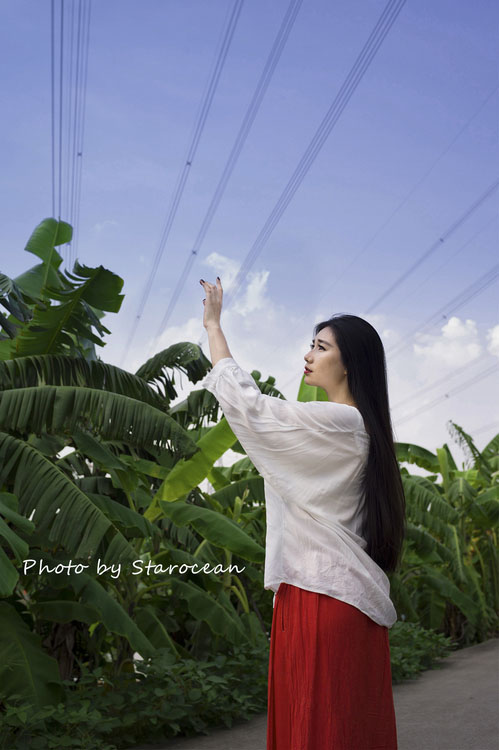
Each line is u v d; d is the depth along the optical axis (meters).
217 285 2.01
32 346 6.84
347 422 1.78
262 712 6.82
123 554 5.66
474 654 12.01
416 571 14.25
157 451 6.20
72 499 5.56
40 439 7.00
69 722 4.93
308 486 1.76
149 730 5.88
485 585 16.59
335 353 1.91
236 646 7.32
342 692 1.62
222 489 9.77
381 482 1.77
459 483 15.64
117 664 7.06
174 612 8.35
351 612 1.67
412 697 7.64
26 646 5.62
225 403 1.82
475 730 5.47
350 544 1.73
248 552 6.98
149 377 8.30
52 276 9.09
